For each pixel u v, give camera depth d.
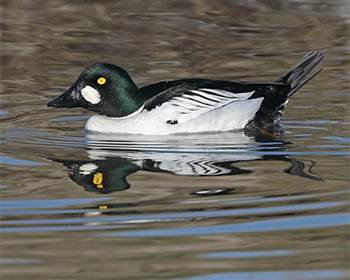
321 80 17.69
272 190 9.98
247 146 12.62
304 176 10.65
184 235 8.47
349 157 11.76
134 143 12.93
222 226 8.70
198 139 13.23
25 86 17.39
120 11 23.36
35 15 22.88
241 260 7.77
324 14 23.02
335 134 13.37
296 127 13.98
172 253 7.97
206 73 18.14
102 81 13.80
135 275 7.41
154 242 8.27
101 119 14.09
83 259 7.82
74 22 22.38
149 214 9.13
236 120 13.89
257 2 24.11
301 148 12.40
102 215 9.12
